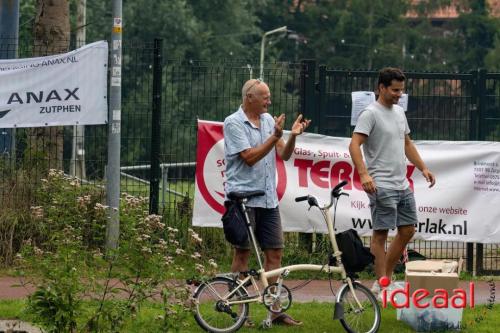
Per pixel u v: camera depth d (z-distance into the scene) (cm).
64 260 2606
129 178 4450
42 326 2569
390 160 3272
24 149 4247
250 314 3023
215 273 2947
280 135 2888
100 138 4462
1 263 3838
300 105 4106
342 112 4109
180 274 2952
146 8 16125
